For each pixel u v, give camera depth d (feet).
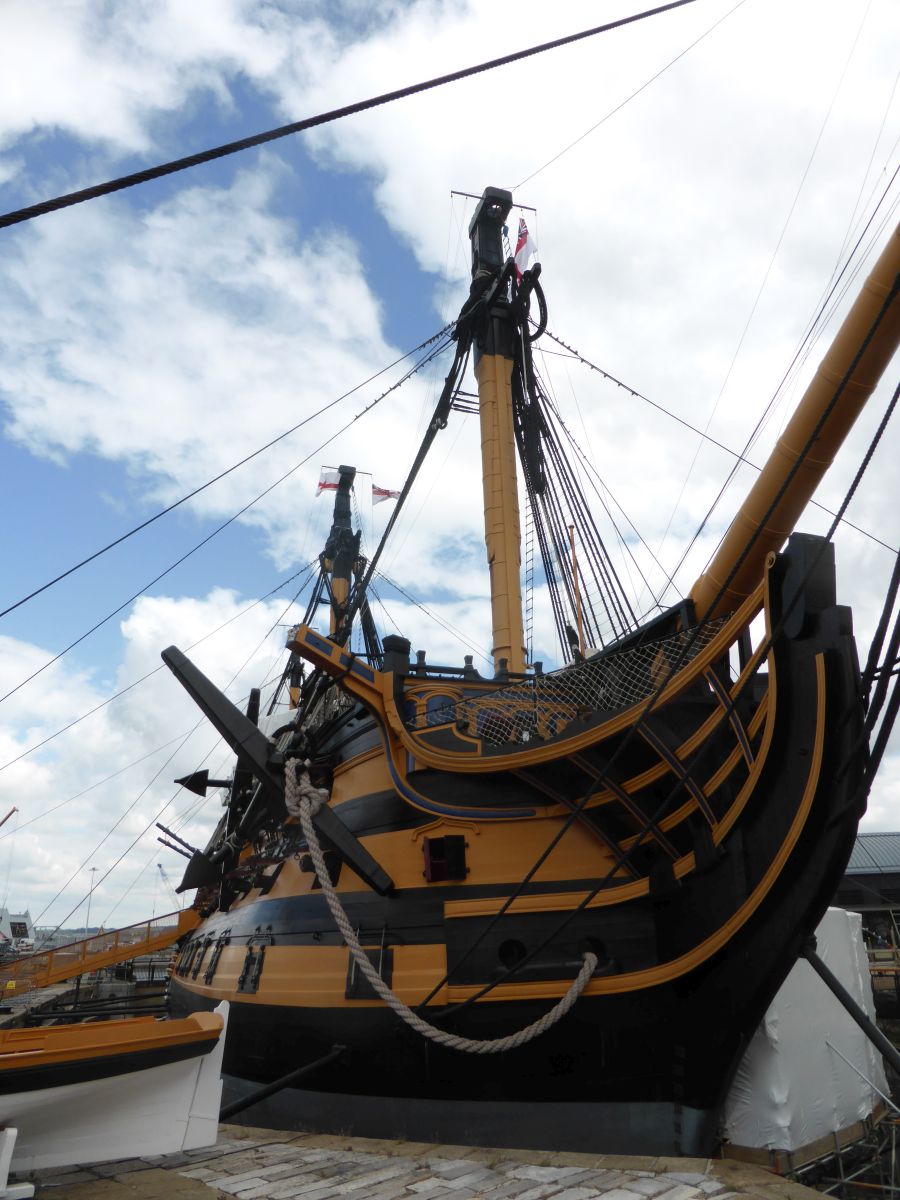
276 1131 37.40
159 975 175.22
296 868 49.42
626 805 35.45
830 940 41.09
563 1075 34.01
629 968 34.37
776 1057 33.22
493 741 41.19
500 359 69.72
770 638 29.99
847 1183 33.42
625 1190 26.48
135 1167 29.68
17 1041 24.80
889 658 26.96
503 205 76.69
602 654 41.16
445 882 39.68
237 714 44.83
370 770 47.85
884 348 27.71
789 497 31.32
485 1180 27.96
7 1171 22.49
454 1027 36.11
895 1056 26.76
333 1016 40.09
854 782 27.94
